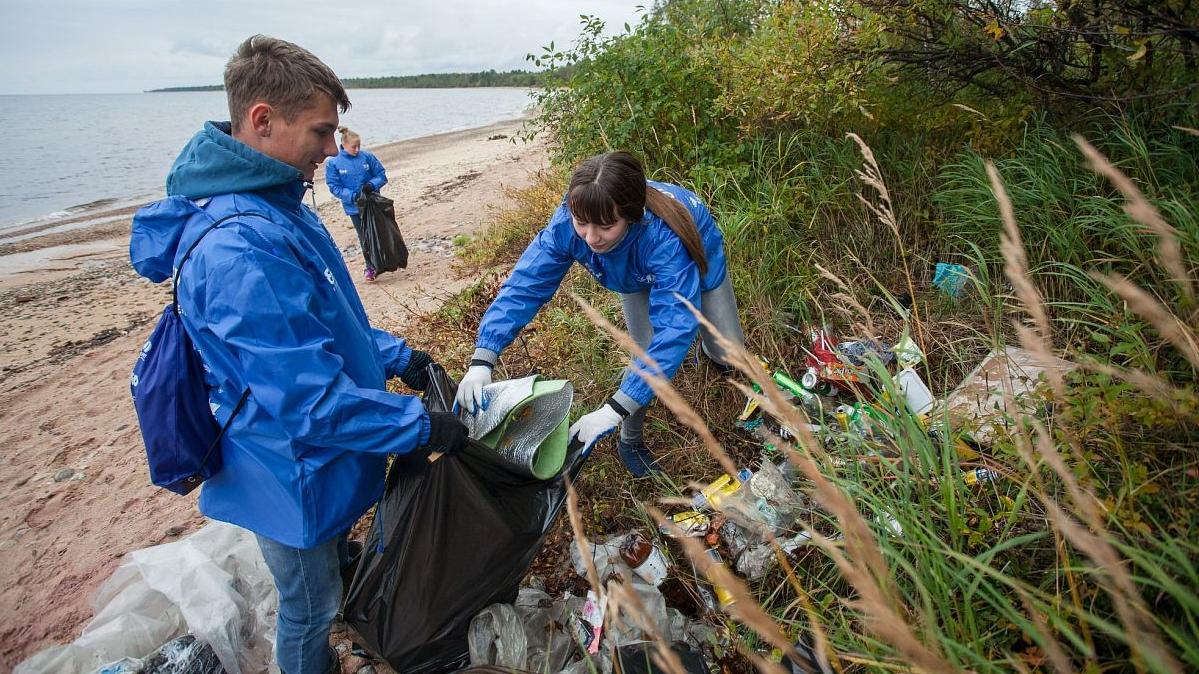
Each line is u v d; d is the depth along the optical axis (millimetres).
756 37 4844
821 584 1884
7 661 2516
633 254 2236
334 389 1532
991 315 3039
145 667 2039
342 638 2387
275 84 1540
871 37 3750
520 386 2033
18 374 5398
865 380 2352
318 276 1665
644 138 4660
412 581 1873
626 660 1750
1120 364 2043
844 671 1589
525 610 2129
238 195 1589
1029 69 3814
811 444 1286
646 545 2252
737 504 2170
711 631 1998
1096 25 3275
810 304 3467
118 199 16484
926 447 1770
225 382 1575
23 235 12094
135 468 3779
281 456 1625
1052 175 3363
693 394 3025
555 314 3795
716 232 2451
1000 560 1727
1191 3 3043
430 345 4203
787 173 4047
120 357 5594
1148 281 2631
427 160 19344
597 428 2076
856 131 4352
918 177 3984
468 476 1856
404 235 8836
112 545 3121
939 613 1588
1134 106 3521
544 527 2014
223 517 1727
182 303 1526
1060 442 1771
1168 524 1486
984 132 3949
